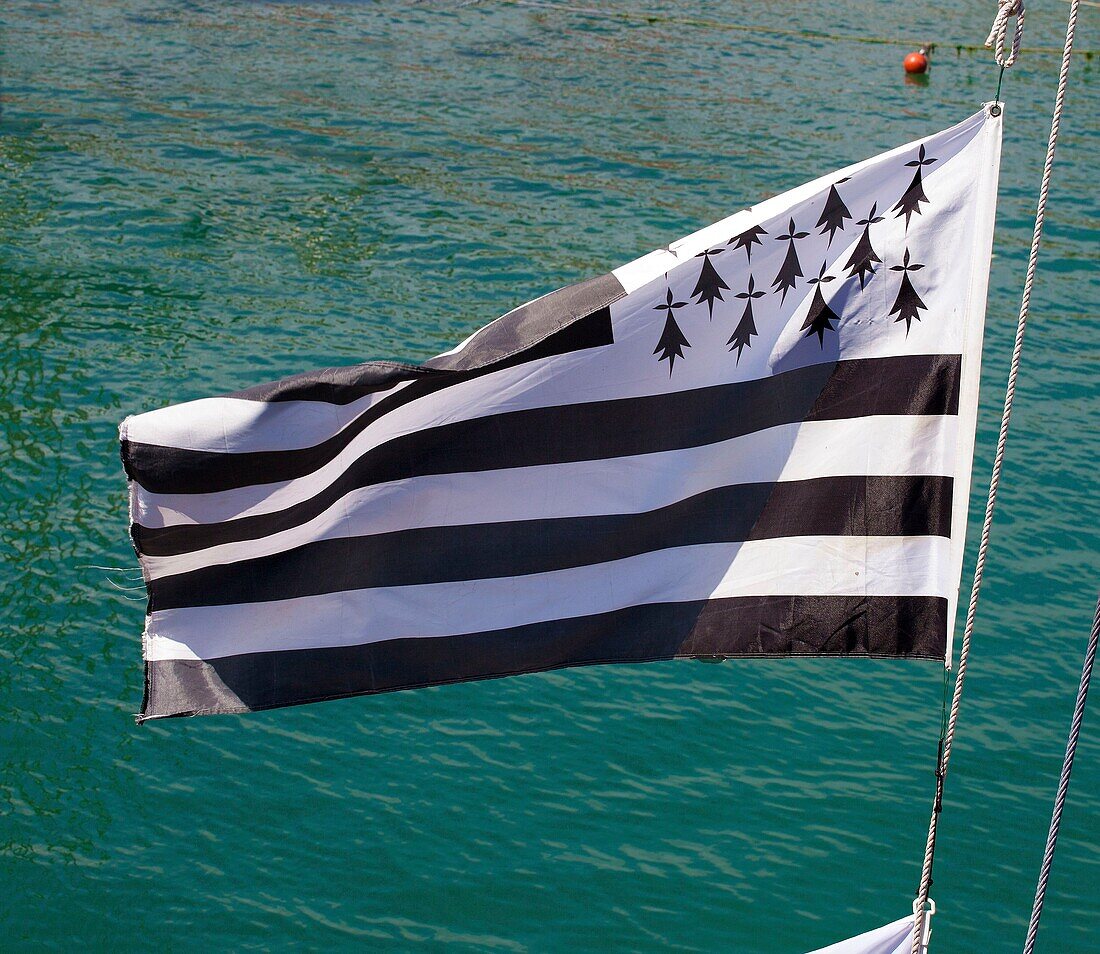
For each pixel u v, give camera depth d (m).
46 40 40.19
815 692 14.94
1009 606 16.36
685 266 6.45
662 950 11.72
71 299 23.81
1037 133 35.28
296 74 38.06
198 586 6.64
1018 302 25.22
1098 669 15.34
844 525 6.71
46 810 12.87
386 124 34.19
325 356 22.31
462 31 43.69
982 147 6.23
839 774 13.73
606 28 44.84
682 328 6.52
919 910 6.50
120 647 15.12
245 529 6.58
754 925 11.98
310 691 6.79
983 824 13.13
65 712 14.12
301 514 6.61
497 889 12.29
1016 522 18.05
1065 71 5.49
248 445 6.41
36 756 13.52
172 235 26.89
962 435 6.49
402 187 30.09
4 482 17.97
